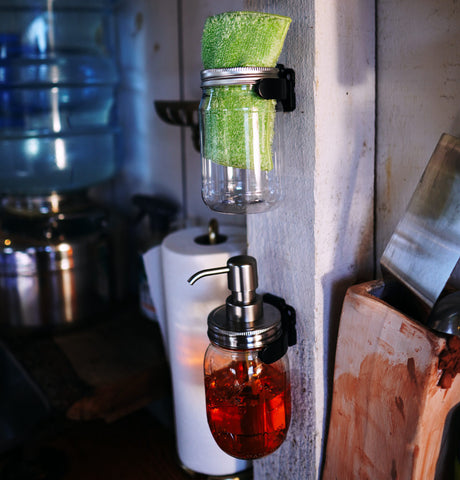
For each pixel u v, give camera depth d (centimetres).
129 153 124
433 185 57
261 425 63
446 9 60
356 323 61
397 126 67
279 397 64
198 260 72
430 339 52
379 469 60
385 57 66
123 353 100
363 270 71
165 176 112
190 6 94
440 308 53
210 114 57
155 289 89
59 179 112
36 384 91
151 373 94
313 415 69
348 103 64
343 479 66
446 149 56
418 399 54
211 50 56
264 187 59
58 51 114
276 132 61
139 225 124
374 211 71
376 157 69
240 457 64
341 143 64
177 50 100
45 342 106
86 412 87
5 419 100
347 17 62
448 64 61
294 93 61
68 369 95
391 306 58
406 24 63
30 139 109
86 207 117
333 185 64
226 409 63
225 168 60
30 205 112
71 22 114
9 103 109
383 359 58
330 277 66
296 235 66
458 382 56
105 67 116
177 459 87
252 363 63
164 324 91
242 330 60
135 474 89
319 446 71
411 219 59
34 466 92
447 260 55
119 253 118
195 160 101
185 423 81
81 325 111
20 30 110
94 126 115
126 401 92
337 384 65
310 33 59
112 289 117
